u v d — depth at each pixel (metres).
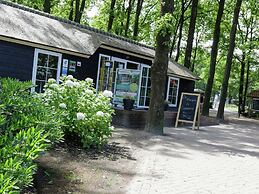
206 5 30.17
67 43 13.16
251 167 8.03
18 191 2.55
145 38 31.64
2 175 2.42
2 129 3.80
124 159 7.20
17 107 4.59
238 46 30.31
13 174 2.63
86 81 8.30
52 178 5.23
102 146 7.91
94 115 7.39
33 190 4.64
